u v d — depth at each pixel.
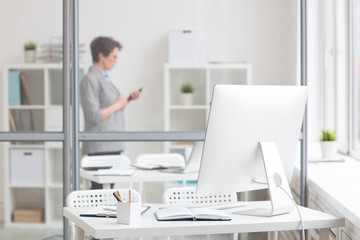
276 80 3.78
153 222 2.29
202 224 2.26
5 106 3.79
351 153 4.35
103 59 3.80
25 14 3.77
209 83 3.81
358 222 2.20
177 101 3.81
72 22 3.67
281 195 2.46
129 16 3.80
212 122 2.34
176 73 3.82
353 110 4.36
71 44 3.67
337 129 4.70
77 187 3.65
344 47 4.65
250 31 3.78
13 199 3.83
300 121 2.59
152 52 3.82
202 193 2.45
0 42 3.78
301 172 3.58
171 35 3.81
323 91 4.64
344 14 4.49
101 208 2.54
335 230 2.74
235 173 2.47
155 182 3.76
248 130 2.43
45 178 3.82
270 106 2.46
